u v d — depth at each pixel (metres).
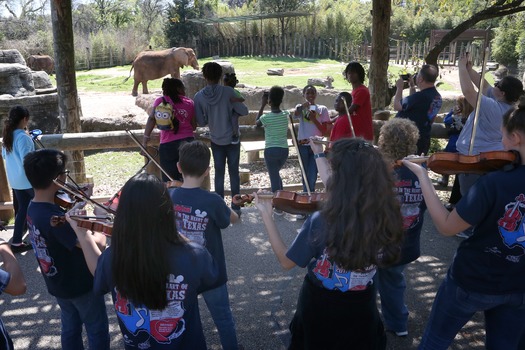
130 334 1.81
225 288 2.73
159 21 40.84
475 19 7.47
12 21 30.20
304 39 32.09
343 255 1.80
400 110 4.90
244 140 5.39
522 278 2.09
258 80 20.05
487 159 2.13
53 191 2.45
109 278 1.79
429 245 4.62
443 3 12.46
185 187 2.59
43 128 9.54
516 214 1.99
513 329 2.20
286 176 7.93
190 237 2.54
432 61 7.85
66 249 2.37
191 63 16.52
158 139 5.04
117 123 9.94
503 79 3.77
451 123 5.41
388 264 1.90
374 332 2.02
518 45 23.66
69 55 5.79
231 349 2.82
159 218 1.68
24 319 3.45
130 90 17.53
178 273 1.74
